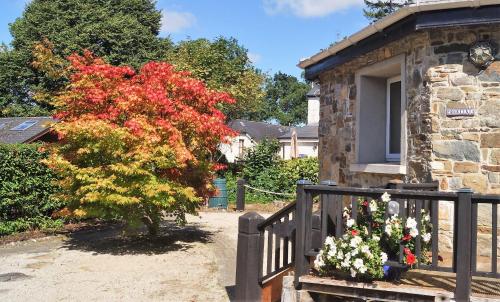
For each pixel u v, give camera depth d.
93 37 26.19
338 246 4.62
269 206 15.91
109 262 7.74
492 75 6.09
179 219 9.58
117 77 8.55
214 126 8.41
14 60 26.73
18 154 10.04
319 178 9.89
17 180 10.05
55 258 8.04
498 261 5.77
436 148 6.30
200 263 7.68
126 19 27.28
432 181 6.29
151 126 7.88
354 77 8.41
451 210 6.20
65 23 26.59
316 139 33.25
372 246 4.52
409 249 4.46
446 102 6.28
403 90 6.96
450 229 6.19
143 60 26.88
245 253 5.37
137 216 8.70
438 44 6.34
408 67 6.86
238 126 39.06
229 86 21.84
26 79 27.12
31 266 7.46
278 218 5.38
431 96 6.36
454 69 6.25
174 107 8.45
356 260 4.44
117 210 8.44
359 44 7.68
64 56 25.39
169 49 27.62
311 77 10.02
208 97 8.88
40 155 10.42
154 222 9.71
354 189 4.66
